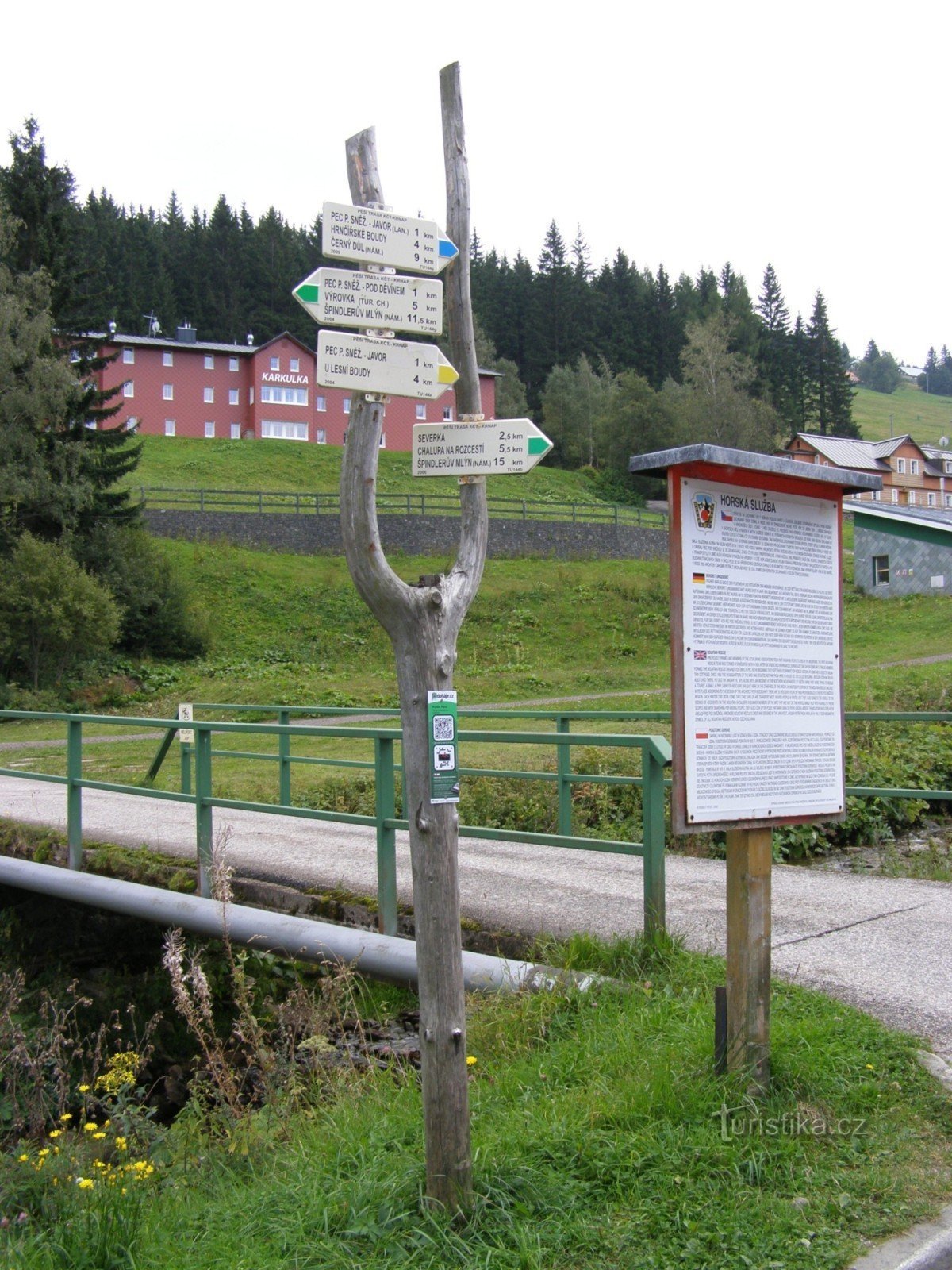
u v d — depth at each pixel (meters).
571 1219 3.50
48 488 37.41
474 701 27.72
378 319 3.54
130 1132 5.87
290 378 75.44
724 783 4.21
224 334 111.88
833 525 4.66
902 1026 4.83
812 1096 4.17
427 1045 3.60
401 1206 3.59
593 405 96.31
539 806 11.62
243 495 54.88
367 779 13.52
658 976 5.46
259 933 7.16
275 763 17.55
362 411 3.56
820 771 4.54
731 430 83.81
